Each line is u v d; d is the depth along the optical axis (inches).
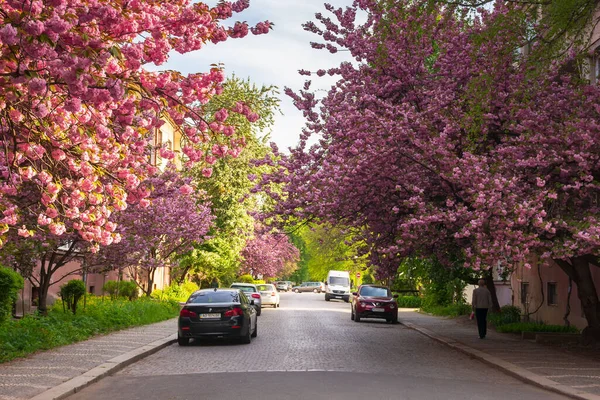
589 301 719.1
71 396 399.2
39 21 229.0
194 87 330.0
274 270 2960.1
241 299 780.6
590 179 557.6
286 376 479.8
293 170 701.9
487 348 706.8
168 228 1110.4
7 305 637.3
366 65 703.1
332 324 1142.3
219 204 1752.0
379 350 707.4
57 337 673.0
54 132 326.6
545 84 666.8
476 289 855.7
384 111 661.3
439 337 863.7
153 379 474.6
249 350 690.2
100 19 269.9
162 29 315.6
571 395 408.5
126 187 373.7
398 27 677.3
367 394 400.2
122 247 882.1
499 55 638.5
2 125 325.7
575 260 721.6
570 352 664.4
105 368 500.4
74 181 353.1
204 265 1795.0
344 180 637.3
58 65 247.3
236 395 393.7
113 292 1246.3
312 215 698.2
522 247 533.3
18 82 256.2
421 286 1936.5
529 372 508.1
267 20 342.6
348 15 726.5
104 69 277.0
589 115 618.2
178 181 917.8
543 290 1027.3
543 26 652.7
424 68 708.0
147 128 354.0
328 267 3376.0
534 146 591.5
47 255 826.8
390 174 642.2
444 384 457.7
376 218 706.2
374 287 1304.1
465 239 640.4
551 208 577.9
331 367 541.3
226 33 338.0
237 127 365.7
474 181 553.3
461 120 613.6
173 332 864.9
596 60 811.4
